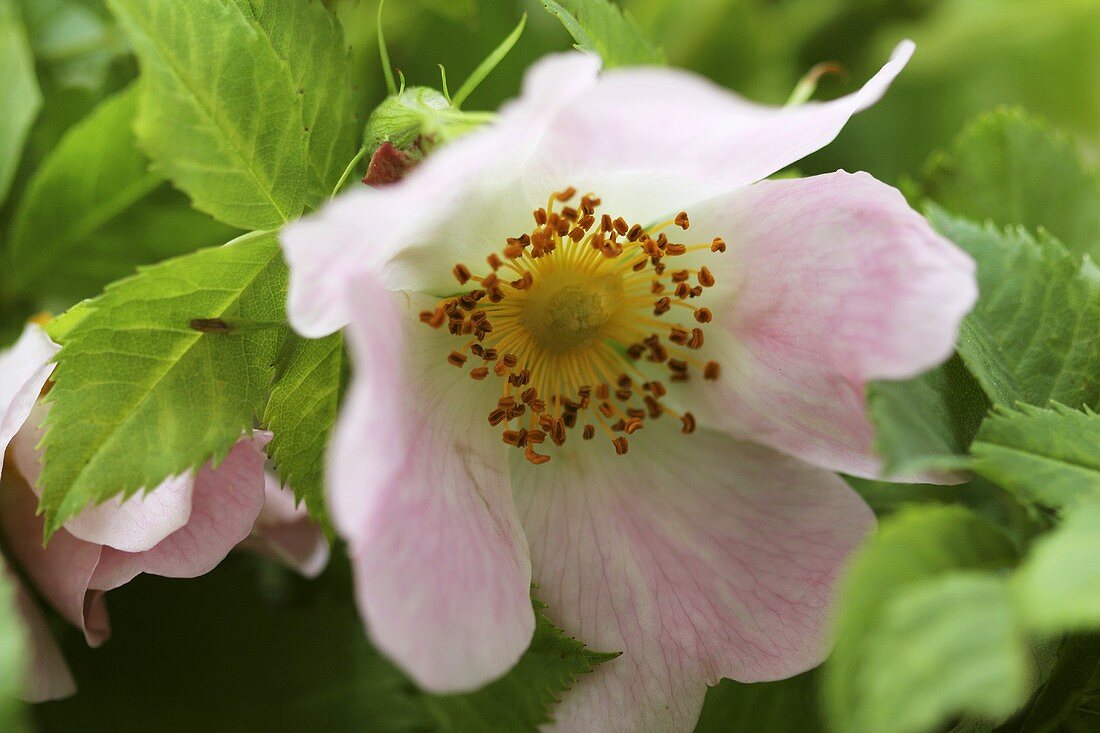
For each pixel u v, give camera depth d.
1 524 0.14
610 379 0.15
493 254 0.14
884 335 0.13
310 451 0.14
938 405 0.13
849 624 0.12
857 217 0.13
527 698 0.14
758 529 0.14
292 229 0.12
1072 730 0.13
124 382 0.13
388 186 0.13
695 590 0.14
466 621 0.13
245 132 0.13
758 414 0.14
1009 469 0.13
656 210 0.14
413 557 0.13
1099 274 0.14
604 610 0.14
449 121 0.13
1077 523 0.12
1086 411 0.13
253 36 0.13
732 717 0.14
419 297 0.14
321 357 0.14
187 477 0.14
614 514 0.14
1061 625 0.12
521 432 0.14
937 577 0.12
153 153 0.13
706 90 0.12
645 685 0.14
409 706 0.15
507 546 0.14
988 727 0.13
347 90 0.14
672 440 0.15
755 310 0.14
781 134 0.13
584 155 0.13
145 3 0.13
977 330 0.14
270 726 0.15
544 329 0.15
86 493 0.13
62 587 0.14
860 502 0.14
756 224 0.14
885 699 0.11
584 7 0.14
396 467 0.13
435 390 0.14
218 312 0.14
